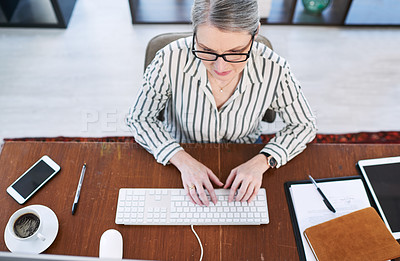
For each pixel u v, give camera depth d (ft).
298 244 2.87
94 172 3.23
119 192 3.11
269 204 3.09
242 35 2.38
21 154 3.29
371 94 7.02
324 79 7.22
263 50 3.21
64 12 7.91
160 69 3.25
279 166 3.31
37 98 6.81
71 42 7.72
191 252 2.83
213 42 2.43
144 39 7.82
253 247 2.87
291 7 7.81
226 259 2.81
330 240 2.79
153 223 2.95
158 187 3.16
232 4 2.21
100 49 7.61
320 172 3.29
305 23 8.12
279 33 8.01
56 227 2.89
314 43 7.86
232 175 3.21
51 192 3.10
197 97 3.40
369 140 6.39
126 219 2.96
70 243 2.85
